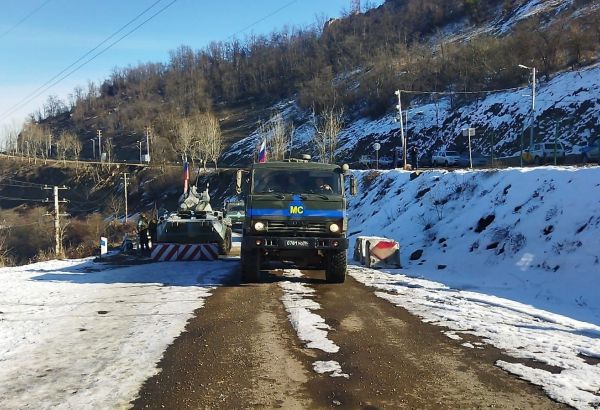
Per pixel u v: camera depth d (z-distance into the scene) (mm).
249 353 6293
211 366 5816
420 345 6695
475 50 81000
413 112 80000
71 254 34656
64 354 6305
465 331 7410
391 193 25203
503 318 8227
